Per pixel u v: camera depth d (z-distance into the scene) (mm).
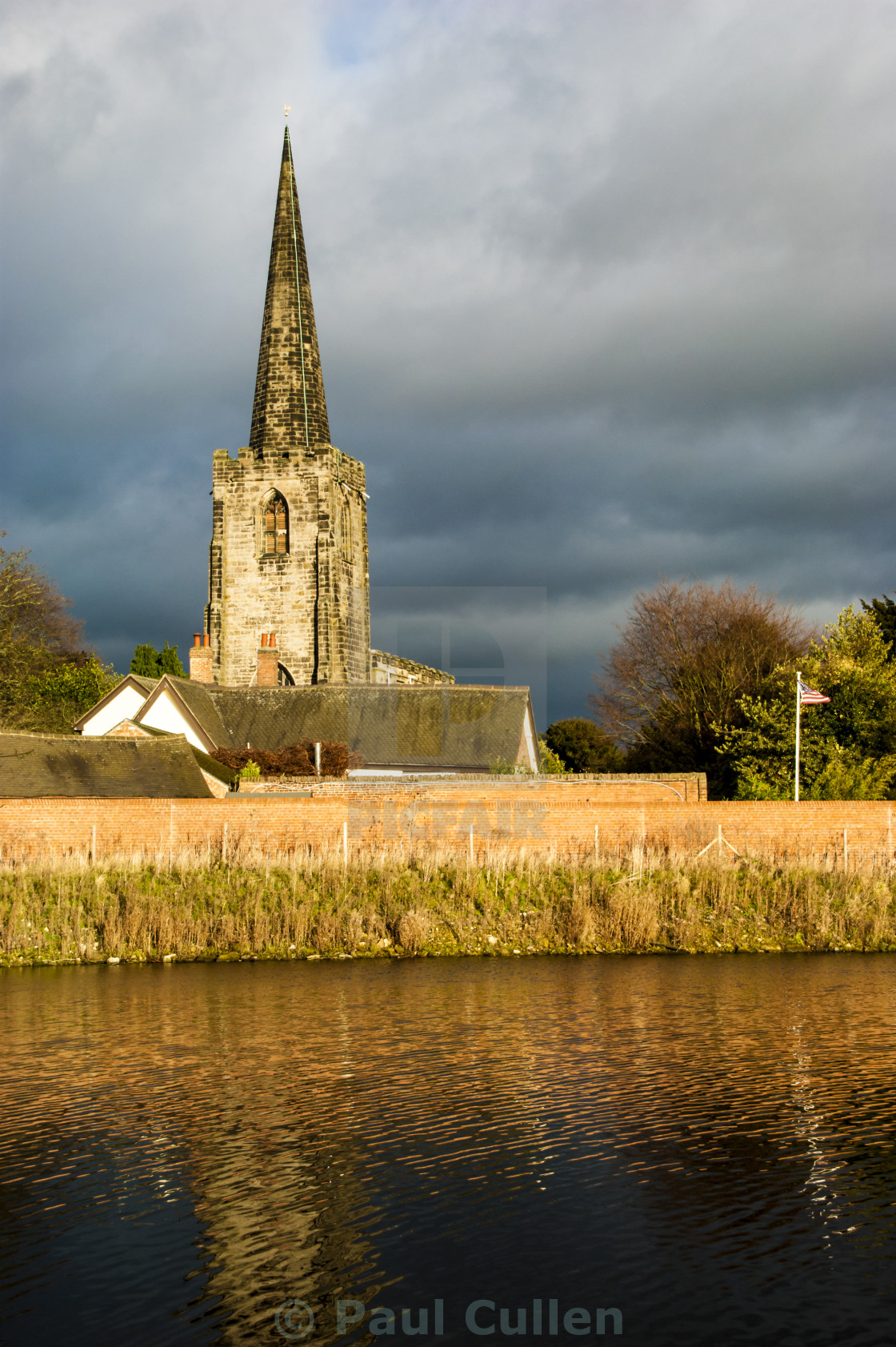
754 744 40062
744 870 29844
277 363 71000
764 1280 9680
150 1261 10148
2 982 23141
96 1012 19984
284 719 56156
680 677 61500
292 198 72562
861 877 28844
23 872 28938
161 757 40375
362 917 26891
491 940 26250
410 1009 19875
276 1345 8758
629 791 31156
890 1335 8844
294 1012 19750
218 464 69438
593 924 26469
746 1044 16969
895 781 38250
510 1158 12328
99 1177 12000
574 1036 17656
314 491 68250
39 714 60781
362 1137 13047
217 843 31188
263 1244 10422
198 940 26219
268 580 68375
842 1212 10945
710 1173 11852
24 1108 14312
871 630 41188
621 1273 9812
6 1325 9078
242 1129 13406
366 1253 10227
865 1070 15469
